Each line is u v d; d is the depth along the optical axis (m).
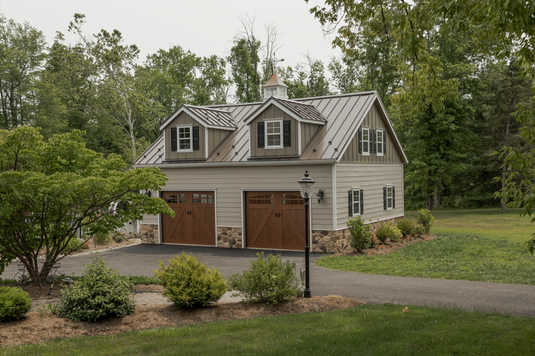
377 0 11.57
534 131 7.68
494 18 7.36
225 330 8.35
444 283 12.84
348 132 20.38
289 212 20.47
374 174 23.34
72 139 13.29
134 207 12.87
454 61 36.34
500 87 38.78
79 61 37.97
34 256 12.75
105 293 9.36
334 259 17.55
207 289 10.03
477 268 14.81
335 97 23.41
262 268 10.38
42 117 39.44
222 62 51.06
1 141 11.62
